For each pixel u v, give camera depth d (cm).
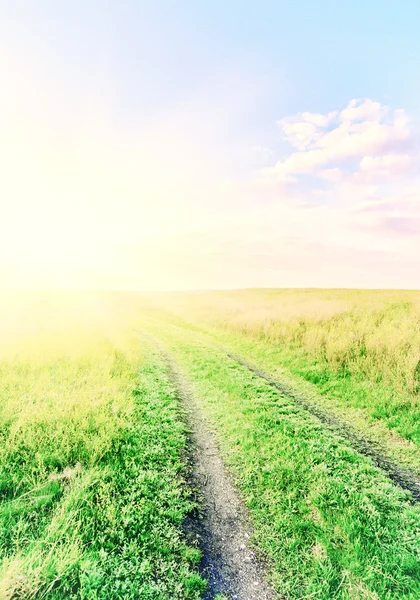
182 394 1168
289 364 1480
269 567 455
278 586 425
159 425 869
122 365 1416
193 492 614
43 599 375
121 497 566
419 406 928
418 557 455
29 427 734
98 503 533
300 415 951
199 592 411
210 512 562
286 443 778
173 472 665
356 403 1015
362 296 3519
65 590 388
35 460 621
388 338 1345
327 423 913
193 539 500
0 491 553
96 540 470
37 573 383
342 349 1370
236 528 526
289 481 638
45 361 1348
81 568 413
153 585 412
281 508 566
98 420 807
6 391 983
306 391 1178
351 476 649
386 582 420
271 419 916
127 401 984
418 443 773
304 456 721
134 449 722
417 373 1071
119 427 806
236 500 594
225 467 701
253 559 468
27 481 564
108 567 427
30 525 480
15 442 687
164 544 480
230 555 475
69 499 525
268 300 4231
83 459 657
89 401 918
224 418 948
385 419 897
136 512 534
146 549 468
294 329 1928
